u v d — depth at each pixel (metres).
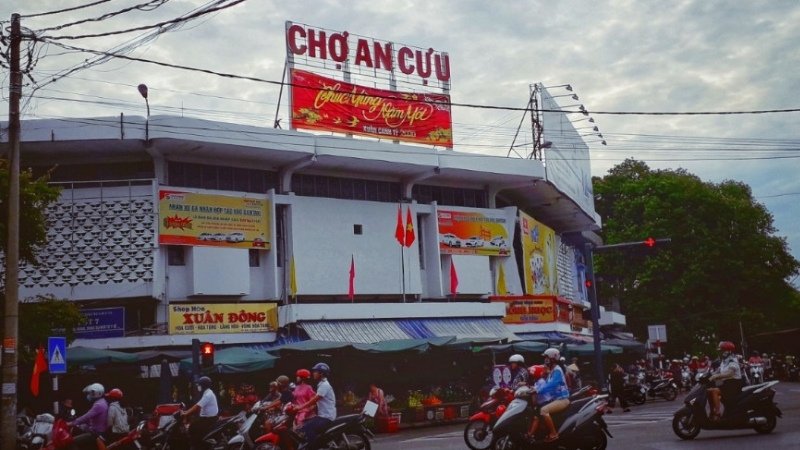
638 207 57.53
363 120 34.34
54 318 21.47
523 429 13.11
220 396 27.14
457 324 34.22
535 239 41.59
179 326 27.98
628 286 57.19
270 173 32.62
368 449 13.88
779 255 57.12
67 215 28.42
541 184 39.38
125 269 28.30
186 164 30.55
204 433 14.97
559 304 39.44
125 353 25.31
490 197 39.31
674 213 55.34
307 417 13.95
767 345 58.06
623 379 29.91
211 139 28.88
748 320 55.28
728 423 15.17
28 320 21.06
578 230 50.62
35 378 19.17
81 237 28.39
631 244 31.59
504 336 34.34
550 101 42.25
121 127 27.88
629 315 57.00
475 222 37.50
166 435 15.34
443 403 28.44
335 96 33.72
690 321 55.22
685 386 41.25
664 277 55.81
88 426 14.77
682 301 54.84
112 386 27.70
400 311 32.72
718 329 55.19
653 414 24.83
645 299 55.59
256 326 29.59
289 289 31.56
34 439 18.00
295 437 13.53
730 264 54.44
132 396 27.78
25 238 21.12
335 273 32.69
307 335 29.94
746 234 55.81
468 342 29.33
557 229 50.47
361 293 33.28
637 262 56.69
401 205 35.22
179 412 15.11
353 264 32.25
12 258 17.03
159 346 27.66
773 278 56.22
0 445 16.48
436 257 36.00
